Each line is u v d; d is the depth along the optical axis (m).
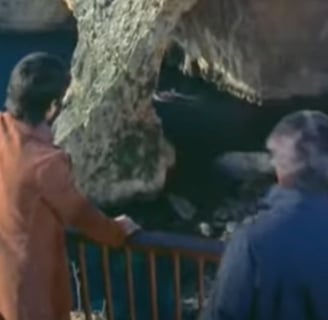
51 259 4.06
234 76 31.00
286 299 3.12
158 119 25.61
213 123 29.06
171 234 4.29
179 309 4.40
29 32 37.56
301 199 3.21
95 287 12.47
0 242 4.04
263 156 25.62
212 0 30.62
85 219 4.05
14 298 4.05
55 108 4.07
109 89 25.48
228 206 23.61
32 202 3.97
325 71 30.45
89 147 25.30
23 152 3.99
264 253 3.16
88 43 27.06
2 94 32.56
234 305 3.18
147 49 25.47
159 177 24.98
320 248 3.13
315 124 3.26
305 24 30.05
